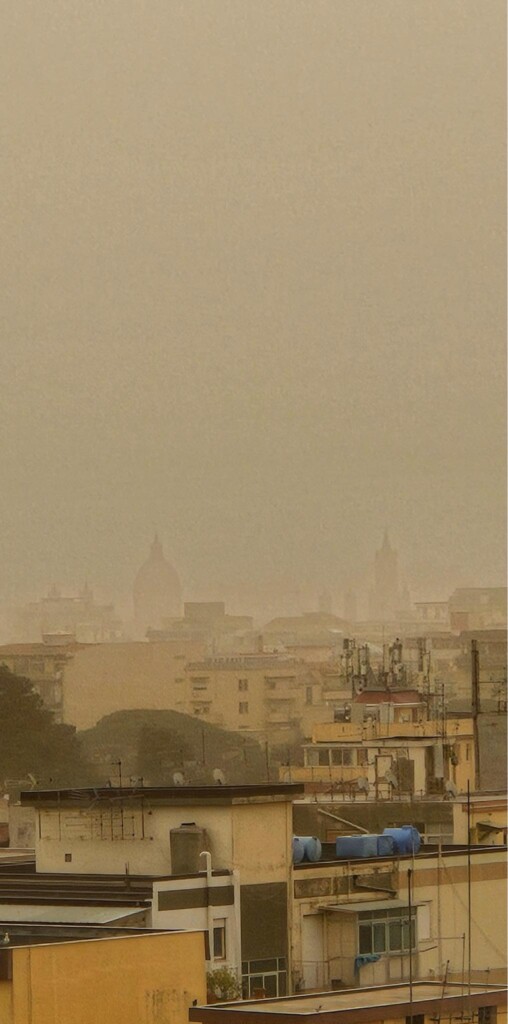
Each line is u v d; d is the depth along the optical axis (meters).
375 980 100.75
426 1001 69.25
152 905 93.94
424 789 175.12
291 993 98.12
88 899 95.31
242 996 95.44
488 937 103.81
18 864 109.88
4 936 79.25
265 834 100.12
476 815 137.50
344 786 168.38
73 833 103.06
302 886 100.69
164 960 76.12
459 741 193.00
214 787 99.94
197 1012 69.44
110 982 74.50
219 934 96.44
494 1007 70.81
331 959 100.50
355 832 135.88
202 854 96.81
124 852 101.44
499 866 106.44
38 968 72.62
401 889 103.88
